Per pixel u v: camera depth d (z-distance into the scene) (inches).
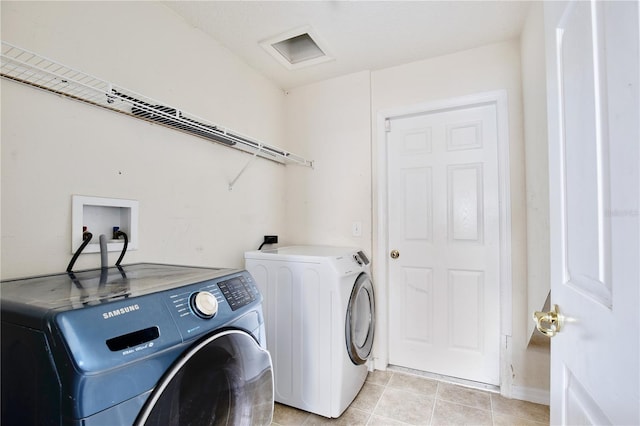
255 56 81.9
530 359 72.9
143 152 56.1
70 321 22.3
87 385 21.5
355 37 75.0
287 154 84.9
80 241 46.4
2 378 24.8
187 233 64.8
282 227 99.5
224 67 76.8
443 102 83.4
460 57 81.8
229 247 76.3
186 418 29.6
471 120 83.4
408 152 90.3
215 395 33.6
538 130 61.3
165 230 60.0
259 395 40.6
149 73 57.9
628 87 18.1
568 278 28.4
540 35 58.7
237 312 37.0
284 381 69.0
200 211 68.1
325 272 65.2
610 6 20.3
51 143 43.5
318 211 97.2
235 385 36.7
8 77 39.4
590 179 23.7
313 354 65.9
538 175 62.1
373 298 84.7
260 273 72.5
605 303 21.1
